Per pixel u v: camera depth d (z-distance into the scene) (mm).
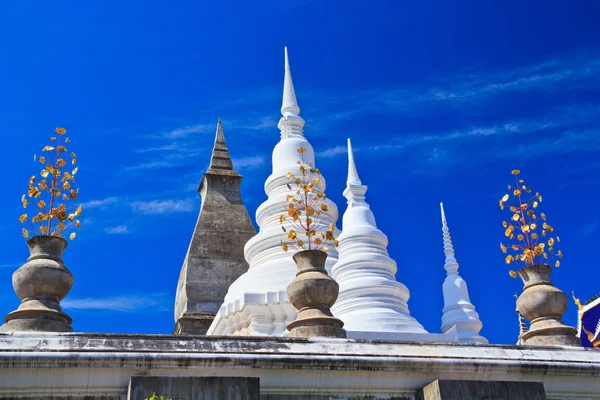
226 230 41281
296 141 33906
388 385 17562
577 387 18969
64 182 19641
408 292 29344
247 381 16141
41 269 17703
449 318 33531
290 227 31297
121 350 15945
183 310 39125
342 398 17188
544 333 21094
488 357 18656
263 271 30141
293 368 16875
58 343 15820
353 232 29984
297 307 19969
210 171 43312
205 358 16234
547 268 22188
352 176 31812
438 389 17219
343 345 17797
